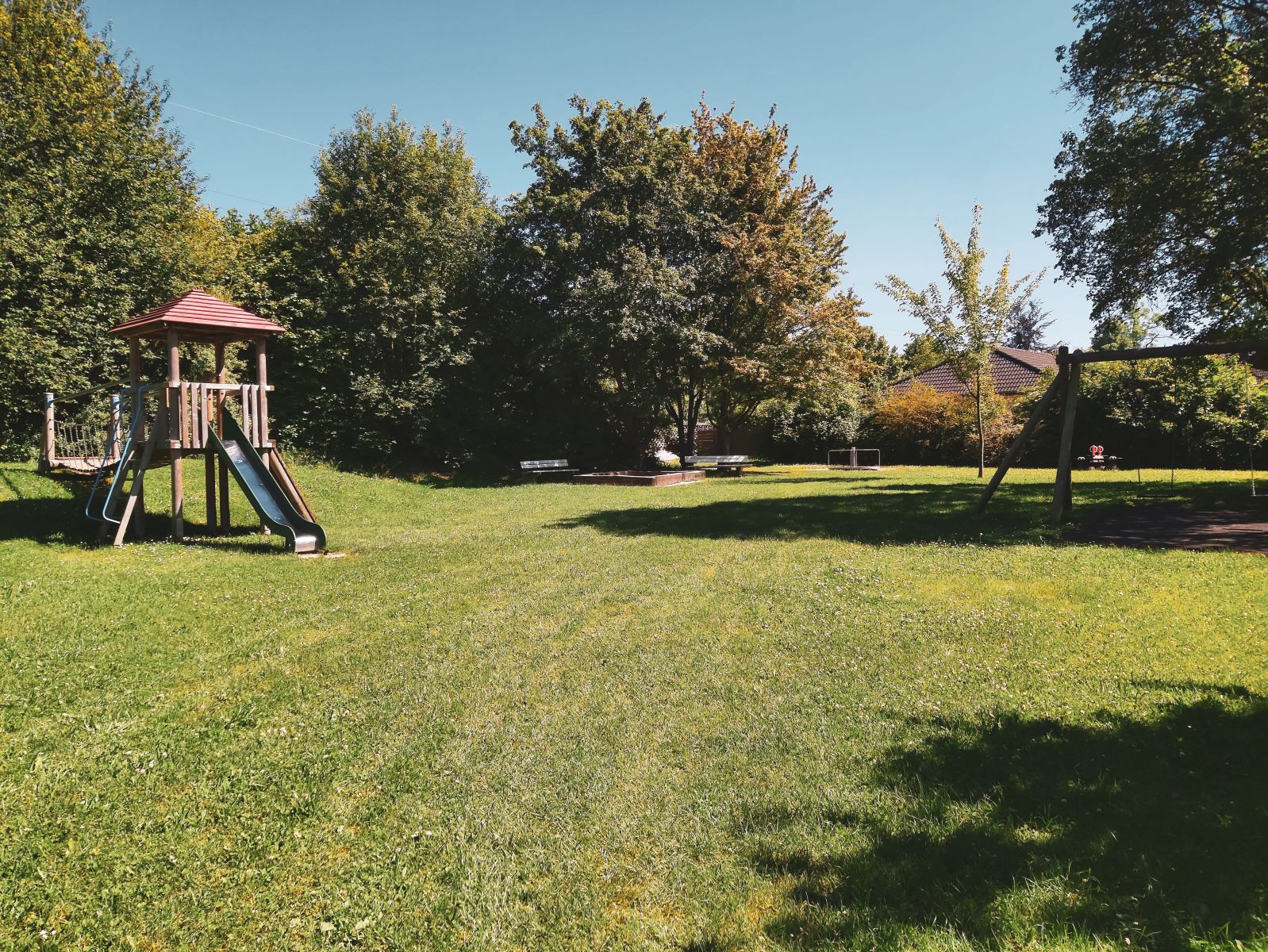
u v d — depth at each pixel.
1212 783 3.48
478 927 2.74
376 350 22.59
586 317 22.38
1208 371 15.97
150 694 4.98
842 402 29.47
